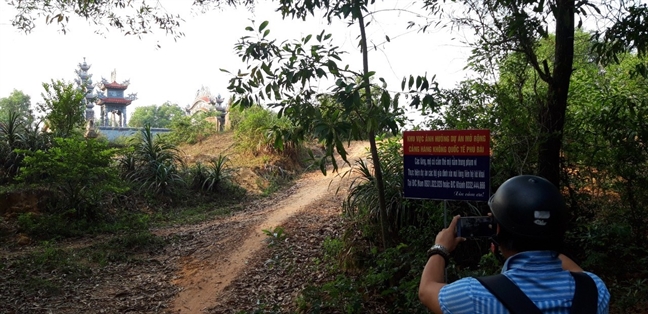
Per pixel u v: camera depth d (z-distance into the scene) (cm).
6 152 1327
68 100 1611
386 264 574
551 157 635
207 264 880
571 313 148
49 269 850
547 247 157
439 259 175
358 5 519
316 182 1719
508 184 167
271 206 1395
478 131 419
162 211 1356
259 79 520
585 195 686
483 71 677
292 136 524
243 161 1923
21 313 685
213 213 1361
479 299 150
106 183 1221
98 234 1103
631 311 521
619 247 595
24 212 1120
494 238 170
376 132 552
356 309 548
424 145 444
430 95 487
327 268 766
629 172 645
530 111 645
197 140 2509
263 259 861
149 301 738
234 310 680
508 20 637
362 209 802
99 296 755
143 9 826
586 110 697
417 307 469
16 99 4450
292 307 655
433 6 635
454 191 431
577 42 767
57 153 1121
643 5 562
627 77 764
